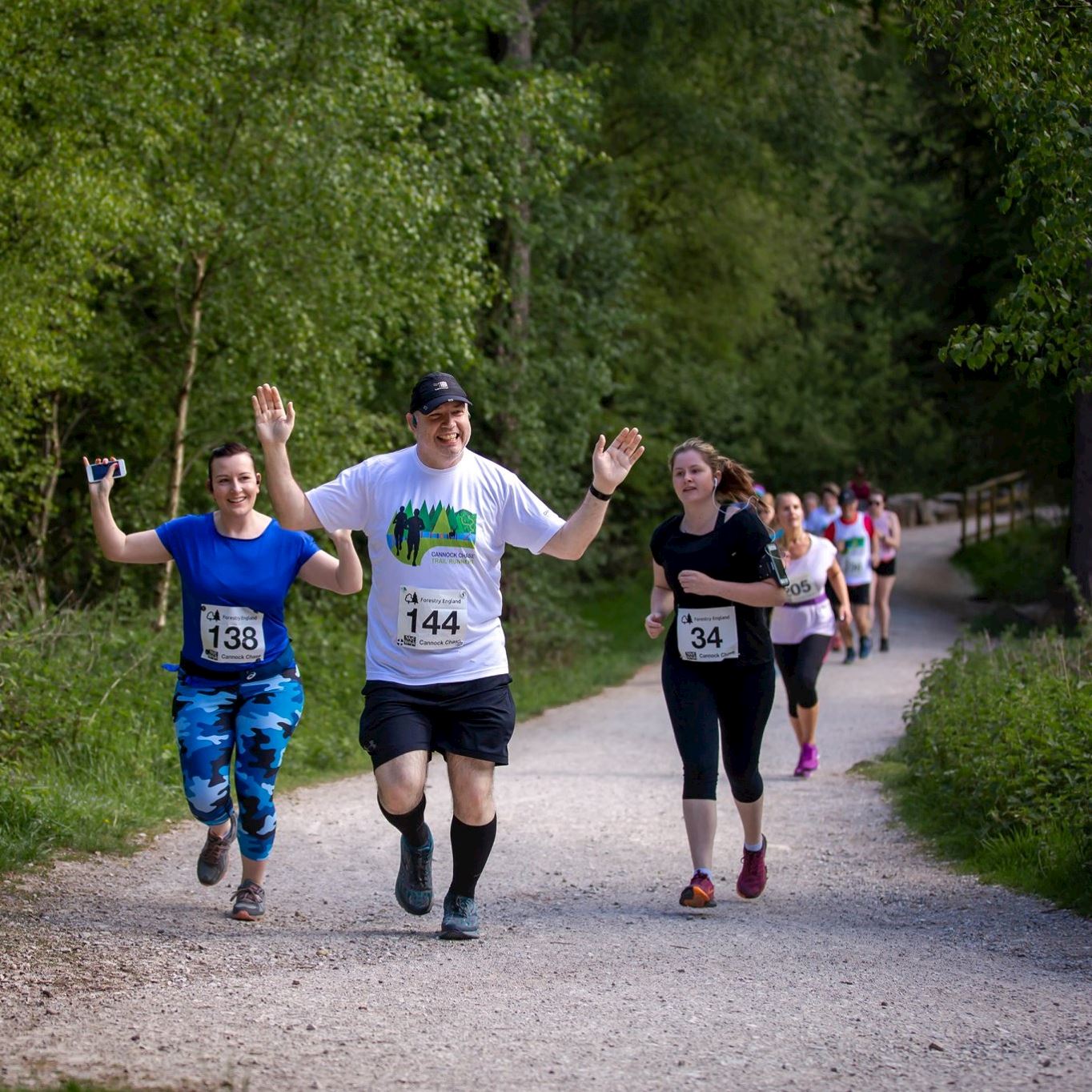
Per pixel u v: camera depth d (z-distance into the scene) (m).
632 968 10.25
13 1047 7.89
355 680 26.98
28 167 21.56
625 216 53.50
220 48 25.42
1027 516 63.34
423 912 11.40
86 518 29.22
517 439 38.56
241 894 11.77
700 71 50.47
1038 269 13.24
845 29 46.31
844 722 27.02
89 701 19.27
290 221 26.55
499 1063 7.82
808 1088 7.49
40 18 20.95
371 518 10.70
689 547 12.75
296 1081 7.41
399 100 28.39
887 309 55.97
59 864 13.48
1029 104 13.06
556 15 45.81
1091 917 12.29
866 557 36.38
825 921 12.35
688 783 12.77
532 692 33.16
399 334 30.00
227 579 11.40
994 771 16.20
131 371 28.47
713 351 62.81
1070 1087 7.52
